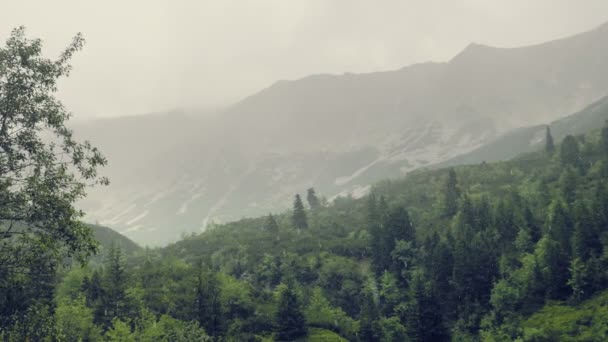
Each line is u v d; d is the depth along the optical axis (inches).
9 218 958.4
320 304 5413.4
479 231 6466.5
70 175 1031.0
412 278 6008.9
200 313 4242.1
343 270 6737.2
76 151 1054.4
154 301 4520.2
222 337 4138.8
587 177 7431.1
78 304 3622.0
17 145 994.7
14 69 981.8
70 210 983.6
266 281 6904.5
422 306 4714.6
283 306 4795.8
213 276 5103.3
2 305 957.8
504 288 4899.1
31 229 973.8
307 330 4854.8
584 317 4173.2
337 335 4808.1
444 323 4877.0
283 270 6948.8
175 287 4909.0
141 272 5620.1
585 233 5118.1
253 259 7465.6
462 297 5329.7
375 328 4987.7
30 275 982.4
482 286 5344.5
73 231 985.5
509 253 5782.5
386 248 6904.5
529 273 5002.5
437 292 5413.4
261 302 5428.2
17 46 988.6
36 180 956.6
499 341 4365.2
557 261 4955.7
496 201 7647.6
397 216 7544.3
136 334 3518.7
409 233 7224.4
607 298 4308.6
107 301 4242.1
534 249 5610.2
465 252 5536.4
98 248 1030.4
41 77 1009.5
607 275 4594.0
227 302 4874.5
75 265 4456.2
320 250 7770.7
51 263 1000.9
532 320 4473.4
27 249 965.2
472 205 7770.7
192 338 3526.1
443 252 5767.7
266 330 4722.0
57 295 3828.7
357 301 6176.2
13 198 939.3
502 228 6343.5
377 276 6683.1
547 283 4877.0
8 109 965.8
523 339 4222.4
